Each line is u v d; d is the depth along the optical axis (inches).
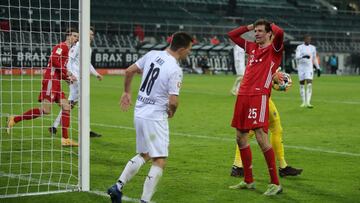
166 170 935.7
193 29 5315.0
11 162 975.6
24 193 763.4
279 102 2266.2
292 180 877.2
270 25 793.6
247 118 789.9
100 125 1508.4
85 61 782.5
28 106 1846.7
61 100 1155.9
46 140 1215.6
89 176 835.4
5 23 1311.5
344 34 5954.7
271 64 786.8
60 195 758.5
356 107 2075.5
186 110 1908.2
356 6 7091.5
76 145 1150.3
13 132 1318.9
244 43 821.2
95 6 5172.2
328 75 5447.8
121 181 697.0
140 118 677.9
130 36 4975.4
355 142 1256.2
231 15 5738.2
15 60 1971.0
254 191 803.4
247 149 808.9
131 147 1162.6
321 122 1622.8
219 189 810.2
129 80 706.8
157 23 5403.5
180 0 5689.0
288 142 1253.1
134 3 5428.2
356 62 5826.8
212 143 1221.1
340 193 794.8
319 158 1061.8
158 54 687.7
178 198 755.4
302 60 2055.9
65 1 2536.9
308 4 6599.4
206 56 4975.4
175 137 1305.4
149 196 682.8
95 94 2546.8
